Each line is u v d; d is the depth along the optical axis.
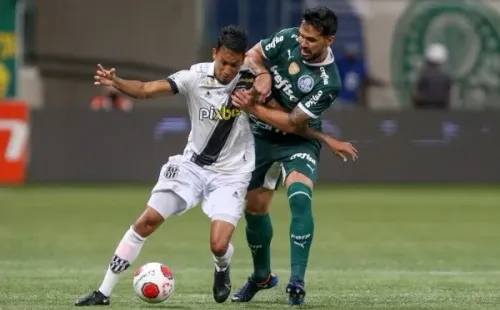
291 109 27.53
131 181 68.75
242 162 26.36
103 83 25.41
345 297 28.64
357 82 77.06
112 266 25.94
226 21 80.31
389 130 70.06
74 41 77.19
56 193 65.62
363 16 83.00
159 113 68.56
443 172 70.56
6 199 62.09
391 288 30.67
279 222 51.88
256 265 27.97
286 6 80.50
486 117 70.56
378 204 61.56
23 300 27.47
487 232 48.62
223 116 26.00
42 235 45.91
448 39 84.44
